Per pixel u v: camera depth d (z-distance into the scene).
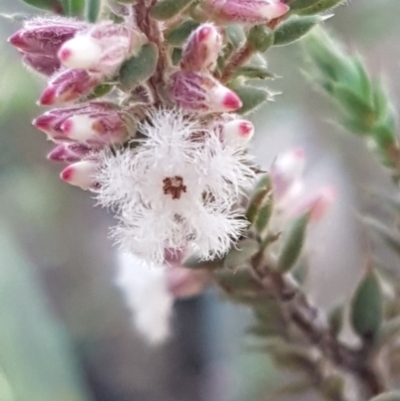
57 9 0.05
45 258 0.10
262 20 0.05
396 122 0.06
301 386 0.06
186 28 0.05
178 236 0.05
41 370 0.08
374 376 0.06
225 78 0.05
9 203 0.10
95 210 0.10
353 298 0.06
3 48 0.08
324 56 0.06
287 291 0.05
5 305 0.08
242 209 0.05
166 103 0.05
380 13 0.08
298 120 0.08
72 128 0.05
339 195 0.08
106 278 0.10
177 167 0.05
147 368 0.10
